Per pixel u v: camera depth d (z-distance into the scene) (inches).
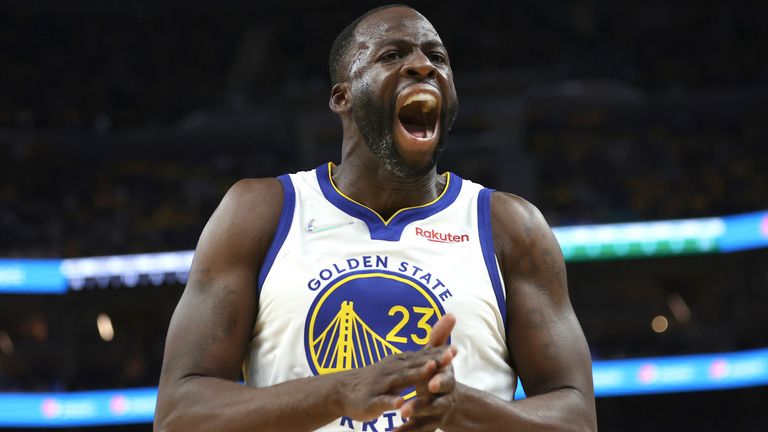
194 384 167.2
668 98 1779.0
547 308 184.5
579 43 1937.7
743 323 1455.5
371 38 187.9
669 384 1333.7
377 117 183.3
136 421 1350.9
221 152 1844.2
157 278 1430.9
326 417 156.9
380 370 152.3
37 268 1407.5
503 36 1934.1
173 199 1668.3
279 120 1721.2
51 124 1838.1
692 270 1462.8
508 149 1608.0
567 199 1571.1
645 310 1512.1
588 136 1786.4
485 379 176.6
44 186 1681.8
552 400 169.6
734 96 1780.3
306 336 174.1
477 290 180.4
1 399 1316.4
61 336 1475.1
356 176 191.2
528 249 188.4
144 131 1814.7
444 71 187.6
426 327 175.0
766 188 1553.9
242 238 182.9
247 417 158.9
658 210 1505.9
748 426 1491.1
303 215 187.3
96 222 1567.4
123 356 1503.4
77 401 1337.4
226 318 176.7
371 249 181.8
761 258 1419.8
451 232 187.2
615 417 1523.1
